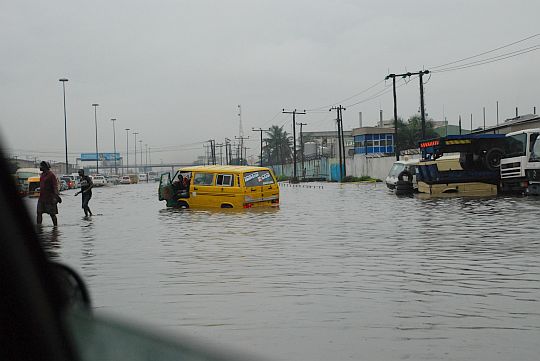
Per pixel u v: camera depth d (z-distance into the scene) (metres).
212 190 23.19
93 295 7.25
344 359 4.78
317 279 8.19
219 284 7.92
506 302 6.68
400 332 5.55
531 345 5.10
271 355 4.86
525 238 12.17
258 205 23.11
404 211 20.17
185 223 17.33
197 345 4.77
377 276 8.35
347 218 18.08
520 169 26.00
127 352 3.35
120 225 17.08
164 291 7.50
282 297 7.09
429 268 8.91
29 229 3.57
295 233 14.12
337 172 74.88
